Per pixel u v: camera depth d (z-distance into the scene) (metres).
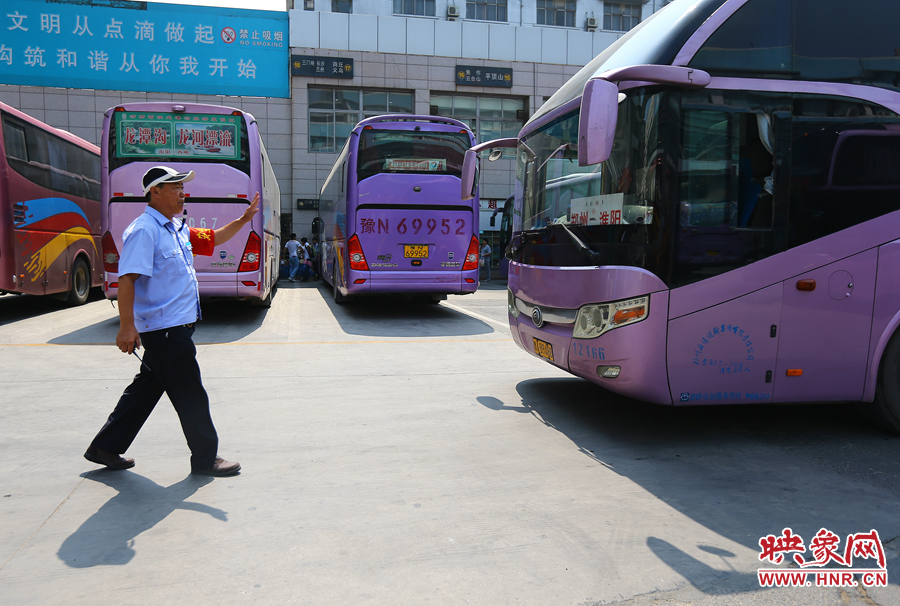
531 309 4.86
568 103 4.61
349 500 3.13
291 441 4.09
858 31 4.03
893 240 3.99
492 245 25.69
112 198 8.75
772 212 3.85
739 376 3.88
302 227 24.47
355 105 24.72
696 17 3.85
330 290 16.59
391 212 10.45
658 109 3.74
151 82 23.23
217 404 5.00
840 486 3.35
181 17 23.28
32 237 10.59
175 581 2.36
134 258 3.12
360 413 4.77
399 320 10.64
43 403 4.95
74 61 22.67
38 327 9.26
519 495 3.21
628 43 4.36
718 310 3.80
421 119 10.51
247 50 23.84
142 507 3.03
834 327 3.94
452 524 2.86
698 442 4.12
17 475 3.44
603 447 4.01
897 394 4.10
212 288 9.21
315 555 2.56
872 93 4.01
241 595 2.26
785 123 3.86
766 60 3.87
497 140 5.87
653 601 2.25
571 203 4.42
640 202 3.81
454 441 4.11
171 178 3.24
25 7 22.27
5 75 22.31
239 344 7.92
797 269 3.88
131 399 3.50
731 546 2.67
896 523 2.90
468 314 11.78
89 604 2.20
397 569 2.45
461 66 25.00
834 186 3.93
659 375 3.78
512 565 2.49
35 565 2.47
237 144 9.16
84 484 3.32
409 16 25.09
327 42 24.05
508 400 5.20
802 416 4.75
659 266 3.72
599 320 3.98
